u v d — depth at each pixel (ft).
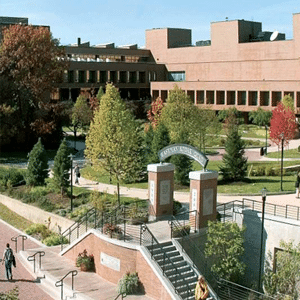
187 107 223.71
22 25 286.66
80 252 111.34
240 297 97.04
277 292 93.86
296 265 92.99
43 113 262.47
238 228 102.27
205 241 106.52
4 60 257.55
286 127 190.39
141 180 170.81
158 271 93.15
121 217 114.42
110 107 137.28
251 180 163.43
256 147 247.29
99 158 146.20
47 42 264.31
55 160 156.97
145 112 370.12
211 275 102.17
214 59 390.83
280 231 104.17
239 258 110.63
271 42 354.54
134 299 93.04
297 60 339.57
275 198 133.59
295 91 319.47
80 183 171.83
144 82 416.05
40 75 264.52
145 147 177.88
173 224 104.88
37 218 148.87
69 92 372.79
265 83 334.03
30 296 94.99
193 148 109.91
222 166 175.22
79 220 120.16
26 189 167.63
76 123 288.92
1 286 99.35
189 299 90.43
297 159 206.39
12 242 131.85
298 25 338.75
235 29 375.04
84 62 378.53
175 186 156.76
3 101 251.19
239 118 326.65
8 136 254.27
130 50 429.38
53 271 106.52
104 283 100.78
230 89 351.87
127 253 98.32
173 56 420.77
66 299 93.40
